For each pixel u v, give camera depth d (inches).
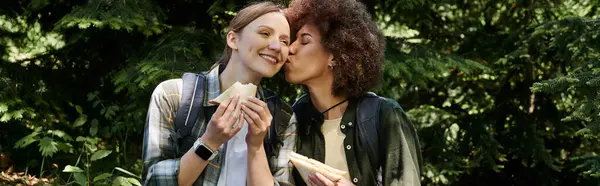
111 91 243.3
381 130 103.0
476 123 280.2
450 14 291.9
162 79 200.1
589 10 278.4
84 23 199.5
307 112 106.7
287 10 105.4
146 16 213.2
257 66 94.0
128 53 230.1
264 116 89.6
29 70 243.0
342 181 99.1
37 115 233.1
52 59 249.9
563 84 158.7
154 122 93.7
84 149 229.5
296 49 103.9
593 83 151.3
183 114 93.7
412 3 232.5
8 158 233.8
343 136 104.5
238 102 88.1
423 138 273.9
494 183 290.2
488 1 291.4
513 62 277.0
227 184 94.0
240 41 95.4
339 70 103.3
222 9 216.2
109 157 227.5
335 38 102.8
